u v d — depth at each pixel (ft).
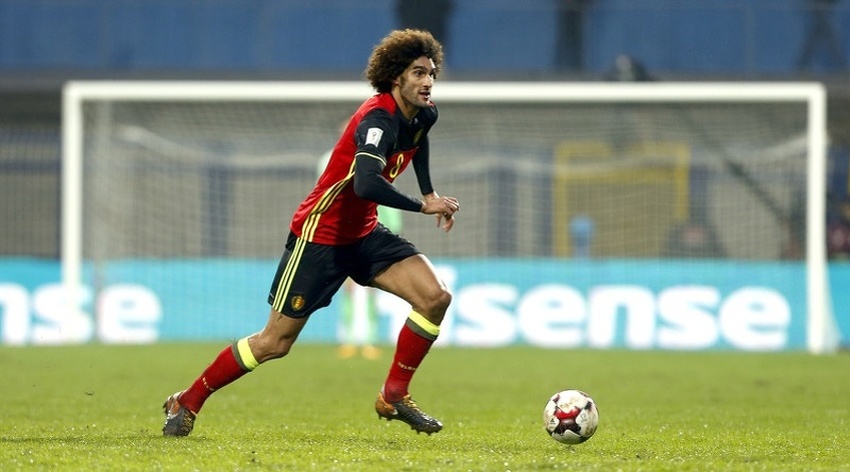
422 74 66.39
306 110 222.07
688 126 216.54
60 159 224.12
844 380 129.49
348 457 60.54
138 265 193.98
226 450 63.21
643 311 186.70
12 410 92.63
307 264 68.33
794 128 212.23
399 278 69.36
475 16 271.28
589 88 193.36
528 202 219.20
